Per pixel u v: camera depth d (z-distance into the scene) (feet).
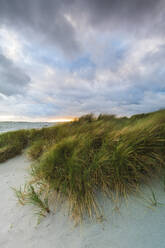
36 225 3.99
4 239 3.69
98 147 6.88
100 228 3.65
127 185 4.83
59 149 6.24
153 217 3.75
